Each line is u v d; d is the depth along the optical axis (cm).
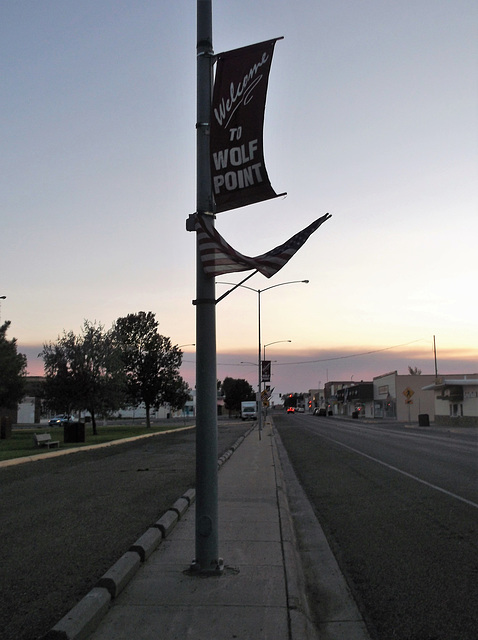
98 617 488
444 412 5831
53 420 7212
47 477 1587
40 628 501
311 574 680
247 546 740
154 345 5412
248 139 606
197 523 623
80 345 4022
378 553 765
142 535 778
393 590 615
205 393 620
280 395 14612
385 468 1734
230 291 617
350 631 511
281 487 1316
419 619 533
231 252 603
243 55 612
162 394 5412
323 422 6862
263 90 604
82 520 966
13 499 1208
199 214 627
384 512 1041
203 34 652
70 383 3938
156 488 1331
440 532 875
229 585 578
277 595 548
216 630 470
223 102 613
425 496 1202
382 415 8550
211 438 620
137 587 573
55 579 639
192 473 1623
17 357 3753
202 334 620
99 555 739
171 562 662
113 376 4022
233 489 1259
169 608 517
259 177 603
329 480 1502
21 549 774
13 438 3650
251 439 3195
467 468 1716
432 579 648
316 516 1027
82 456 2267
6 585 619
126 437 3500
